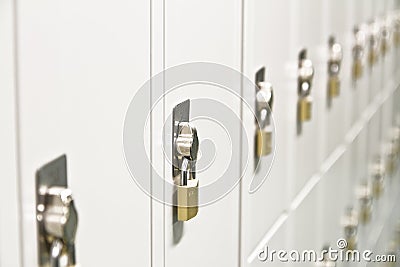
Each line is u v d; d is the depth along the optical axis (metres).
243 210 1.17
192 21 0.93
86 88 0.71
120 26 0.76
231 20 1.06
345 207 1.94
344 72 1.84
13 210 0.63
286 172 1.39
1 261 0.62
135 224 0.83
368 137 2.26
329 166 1.73
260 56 1.19
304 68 1.43
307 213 1.56
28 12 0.63
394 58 2.75
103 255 0.77
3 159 0.61
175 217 0.93
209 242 1.04
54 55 0.66
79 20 0.69
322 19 1.57
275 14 1.25
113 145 0.77
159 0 0.84
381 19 2.39
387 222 2.64
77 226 0.68
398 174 2.94
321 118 1.63
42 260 0.67
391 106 2.72
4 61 0.61
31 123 0.64
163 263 0.90
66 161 0.69
